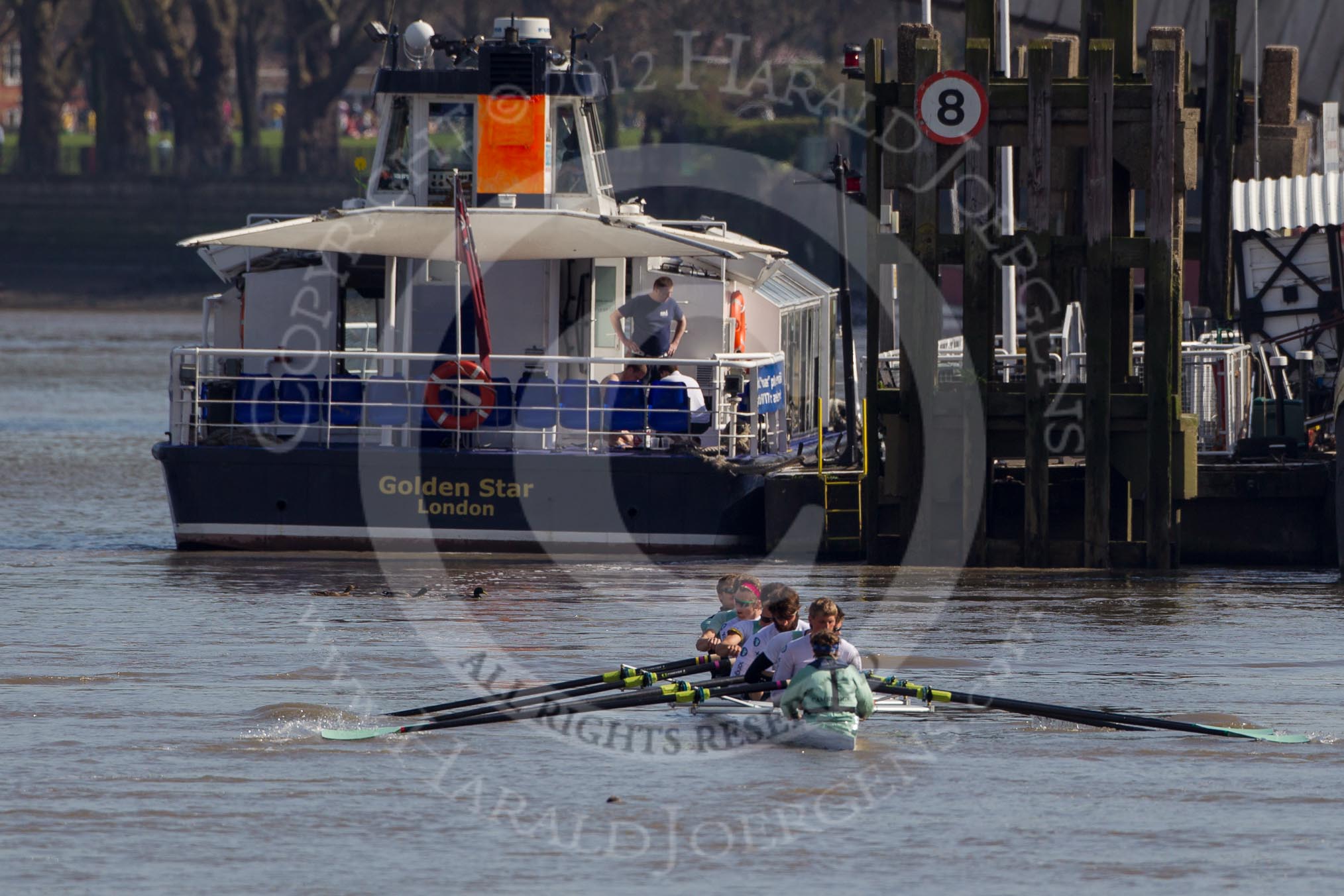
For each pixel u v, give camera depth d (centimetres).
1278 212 10669
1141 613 7688
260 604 7831
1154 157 8275
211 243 8712
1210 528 8994
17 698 6059
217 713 5875
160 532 10331
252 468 8912
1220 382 9356
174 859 4503
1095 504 8550
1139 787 5116
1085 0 9781
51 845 4591
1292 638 7156
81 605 7794
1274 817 4844
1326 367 10450
